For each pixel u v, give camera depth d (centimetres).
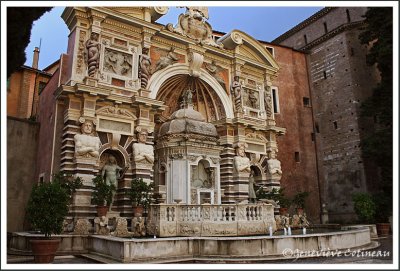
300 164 3309
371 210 2412
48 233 1305
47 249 1260
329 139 3394
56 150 1891
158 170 2272
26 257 1420
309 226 2578
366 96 3219
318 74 3572
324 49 3544
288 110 3384
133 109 2119
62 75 2036
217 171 2316
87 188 1812
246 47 2902
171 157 2214
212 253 1287
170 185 2173
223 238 1289
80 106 1922
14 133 2202
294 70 3566
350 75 3250
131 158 2056
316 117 3538
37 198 1283
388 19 2189
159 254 1237
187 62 2512
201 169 2302
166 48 2425
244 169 2572
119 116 2042
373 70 3328
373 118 3209
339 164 3266
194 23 2586
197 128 2284
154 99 2158
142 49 2242
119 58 2152
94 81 1950
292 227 2478
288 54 3566
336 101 3359
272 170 2780
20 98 2914
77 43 2008
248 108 2808
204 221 1634
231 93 2736
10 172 2133
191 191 2166
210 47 2627
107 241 1333
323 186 3375
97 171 1877
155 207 1666
